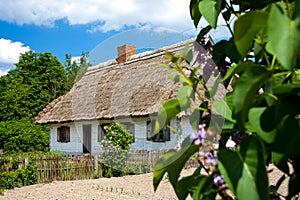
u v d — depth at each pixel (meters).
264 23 1.02
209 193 1.13
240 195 1.02
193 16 1.60
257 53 1.27
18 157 11.15
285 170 1.22
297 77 1.27
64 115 18.22
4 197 8.88
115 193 8.79
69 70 48.97
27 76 37.00
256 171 1.03
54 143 20.55
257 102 1.18
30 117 32.25
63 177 11.51
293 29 0.91
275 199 1.42
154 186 1.37
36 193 9.31
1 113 31.39
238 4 1.51
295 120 1.05
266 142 1.06
